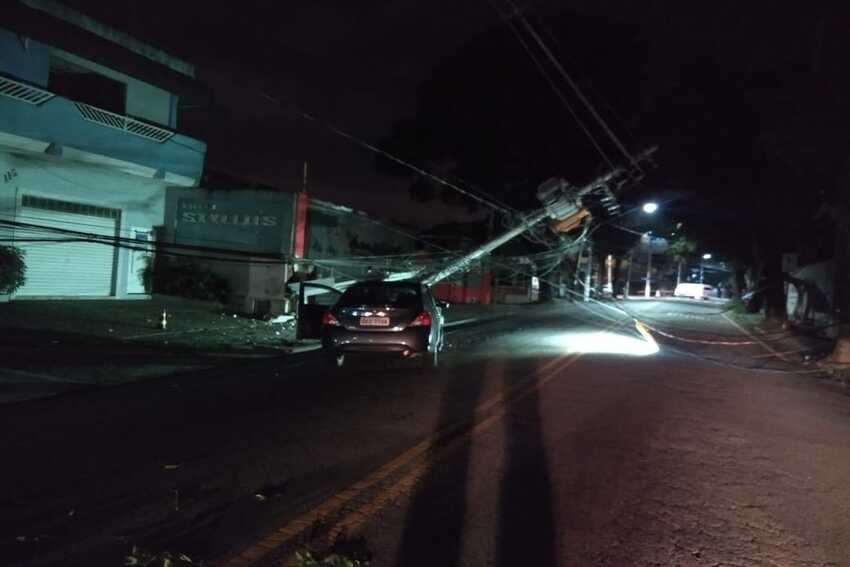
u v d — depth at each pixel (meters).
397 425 8.21
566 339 19.81
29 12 15.94
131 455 6.73
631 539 5.07
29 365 11.46
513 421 8.62
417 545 4.78
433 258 30.88
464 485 6.08
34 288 18.17
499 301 44.50
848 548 5.10
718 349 20.20
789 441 8.39
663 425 8.80
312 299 22.48
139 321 17.30
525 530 5.13
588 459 7.07
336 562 4.32
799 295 33.44
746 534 5.28
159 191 22.30
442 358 14.35
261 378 11.50
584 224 28.81
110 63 18.27
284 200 22.80
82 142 17.91
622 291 70.38
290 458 6.73
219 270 23.17
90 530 4.88
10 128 15.95
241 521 5.10
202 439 7.37
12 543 4.64
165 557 4.36
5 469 6.23
